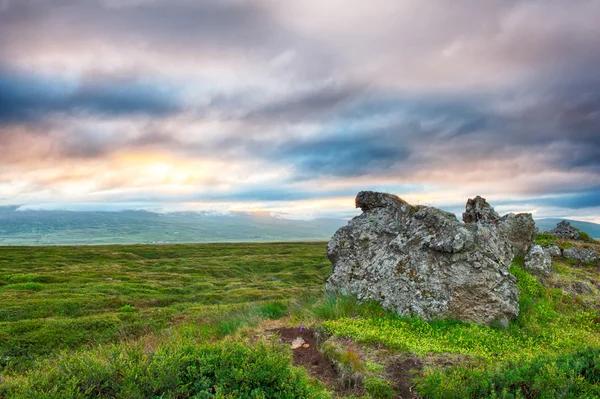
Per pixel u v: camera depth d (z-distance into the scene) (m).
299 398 7.67
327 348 10.94
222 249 141.38
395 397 8.85
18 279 53.59
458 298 14.60
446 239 15.50
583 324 15.53
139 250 126.38
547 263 20.28
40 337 25.27
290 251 133.50
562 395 7.61
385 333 12.45
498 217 22.33
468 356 10.62
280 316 16.55
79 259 93.88
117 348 9.20
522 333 13.81
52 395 6.52
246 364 7.96
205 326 16.09
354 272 17.81
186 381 7.60
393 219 18.55
